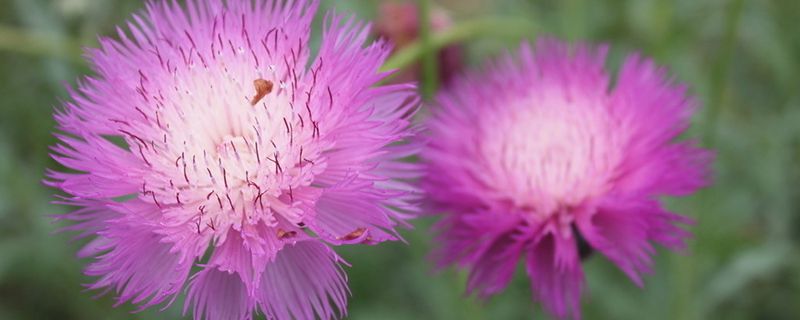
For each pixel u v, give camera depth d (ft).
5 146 1.47
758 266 1.43
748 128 1.55
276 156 1.01
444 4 1.87
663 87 1.16
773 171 1.49
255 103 1.02
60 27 1.41
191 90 1.04
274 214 1.03
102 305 1.46
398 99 1.02
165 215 1.02
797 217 1.53
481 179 1.17
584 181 1.15
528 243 1.14
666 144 1.15
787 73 1.57
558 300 1.13
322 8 1.37
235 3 1.05
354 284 1.48
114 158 1.03
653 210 1.11
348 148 1.02
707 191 1.35
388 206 1.03
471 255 1.14
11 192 1.47
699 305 1.43
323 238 1.00
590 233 1.12
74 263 1.46
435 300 1.43
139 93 1.04
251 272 1.01
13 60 1.55
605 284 1.44
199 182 1.03
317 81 1.02
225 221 1.02
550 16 1.62
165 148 1.03
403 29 1.32
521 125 1.18
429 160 1.17
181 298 1.38
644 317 1.44
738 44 1.65
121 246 1.01
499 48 1.45
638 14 1.55
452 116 1.20
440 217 1.33
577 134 1.16
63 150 1.02
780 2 1.62
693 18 1.60
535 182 1.15
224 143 1.03
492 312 1.43
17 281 1.53
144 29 1.04
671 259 1.40
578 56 1.20
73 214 1.02
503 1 1.64
